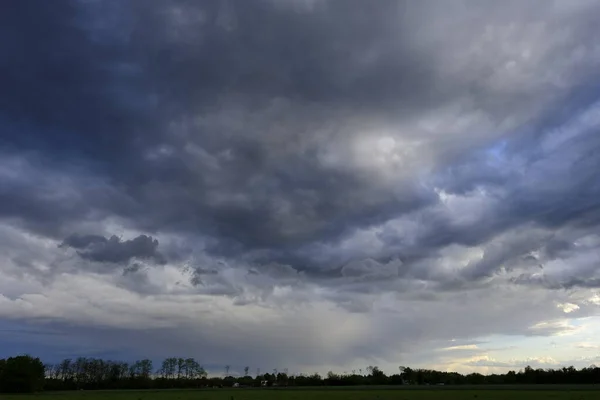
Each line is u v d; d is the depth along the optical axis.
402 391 130.38
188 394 131.38
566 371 193.00
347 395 108.56
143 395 128.38
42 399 108.81
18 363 159.25
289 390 159.75
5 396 129.00
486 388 141.75
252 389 182.88
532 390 118.81
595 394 94.62
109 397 115.50
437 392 117.12
